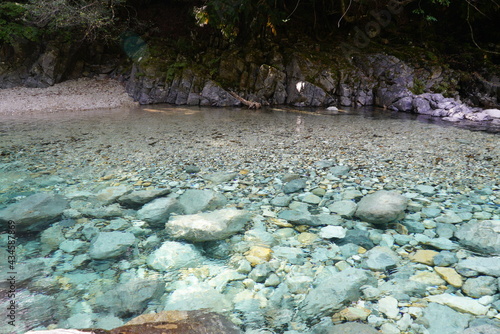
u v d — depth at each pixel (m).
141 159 5.19
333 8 13.97
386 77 11.59
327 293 2.23
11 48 12.34
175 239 2.98
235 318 2.05
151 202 3.62
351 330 1.85
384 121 8.68
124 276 2.47
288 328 1.97
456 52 13.00
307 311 2.10
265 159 5.24
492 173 4.53
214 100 11.45
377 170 4.71
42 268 2.55
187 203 3.63
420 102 10.13
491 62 11.88
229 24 12.53
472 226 3.06
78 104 10.69
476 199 3.72
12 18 12.46
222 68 12.16
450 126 8.00
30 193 3.88
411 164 4.96
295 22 14.16
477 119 8.80
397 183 4.21
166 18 14.95
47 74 12.13
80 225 3.21
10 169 4.68
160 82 11.86
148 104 11.59
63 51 12.62
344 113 10.02
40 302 2.18
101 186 4.11
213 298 2.24
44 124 8.01
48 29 12.72
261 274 2.49
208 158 5.27
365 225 3.21
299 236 3.03
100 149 5.75
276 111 10.38
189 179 4.36
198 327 1.85
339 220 3.30
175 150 5.73
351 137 6.79
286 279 2.44
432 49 13.13
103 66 13.63
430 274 2.45
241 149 5.82
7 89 11.75
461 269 2.50
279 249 2.82
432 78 11.34
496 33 13.58
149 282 2.37
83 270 2.54
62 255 2.73
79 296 2.25
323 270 2.54
